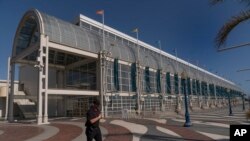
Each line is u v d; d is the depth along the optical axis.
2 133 18.27
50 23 30.58
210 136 13.87
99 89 35.69
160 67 52.00
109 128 19.11
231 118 29.12
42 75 27.56
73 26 34.91
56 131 18.52
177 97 56.84
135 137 13.95
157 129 17.73
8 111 34.94
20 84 48.44
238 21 10.44
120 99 38.78
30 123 27.52
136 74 43.06
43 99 28.84
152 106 46.97
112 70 38.59
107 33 50.31
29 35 36.12
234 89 133.25
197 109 62.34
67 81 42.62
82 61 39.75
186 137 13.70
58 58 40.44
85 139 13.96
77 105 39.75
